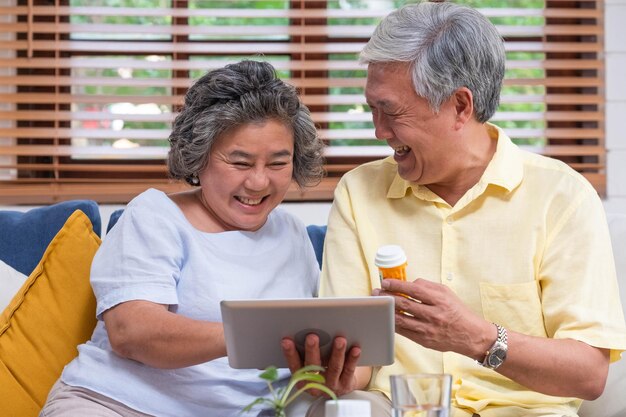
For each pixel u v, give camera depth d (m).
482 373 2.24
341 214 2.41
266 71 2.28
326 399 2.05
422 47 2.17
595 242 2.21
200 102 2.27
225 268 2.28
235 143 2.23
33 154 3.66
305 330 1.82
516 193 2.28
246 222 2.30
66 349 2.55
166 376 2.22
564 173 2.28
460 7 2.25
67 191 3.64
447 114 2.21
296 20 3.80
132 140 3.74
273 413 2.23
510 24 3.88
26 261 2.78
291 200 3.70
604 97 3.78
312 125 2.36
